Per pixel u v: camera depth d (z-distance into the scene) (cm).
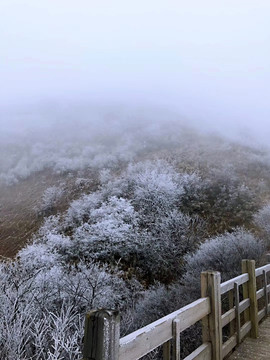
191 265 767
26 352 345
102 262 964
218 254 710
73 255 991
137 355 165
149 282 955
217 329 272
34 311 404
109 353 138
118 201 1261
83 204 1396
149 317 562
